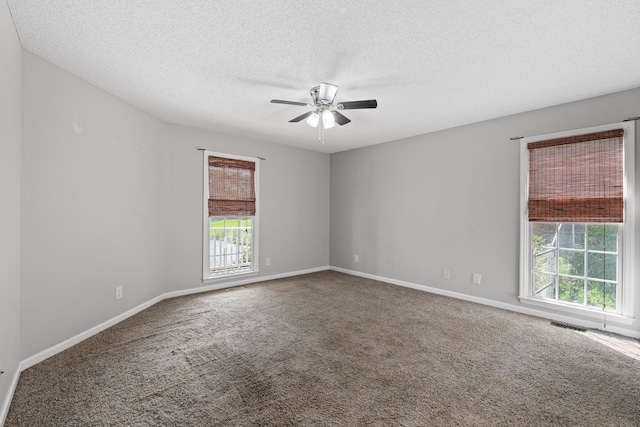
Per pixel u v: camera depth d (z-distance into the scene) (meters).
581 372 2.15
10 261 1.87
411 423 1.63
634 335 2.73
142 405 1.77
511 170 3.51
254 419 1.65
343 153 5.64
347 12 1.75
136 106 3.32
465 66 2.39
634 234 2.73
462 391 1.92
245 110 3.44
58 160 2.44
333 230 5.85
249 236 4.86
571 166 3.08
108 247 2.96
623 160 2.79
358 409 1.74
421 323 3.08
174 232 3.97
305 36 2.00
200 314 3.32
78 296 2.62
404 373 2.13
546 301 3.24
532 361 2.31
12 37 1.85
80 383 1.99
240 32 1.97
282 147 5.18
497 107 3.28
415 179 4.49
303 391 1.91
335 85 2.68
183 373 2.12
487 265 3.72
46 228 2.34
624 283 2.79
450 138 4.08
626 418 1.68
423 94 2.94
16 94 1.98
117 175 3.07
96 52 2.22
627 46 2.08
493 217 3.67
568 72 2.47
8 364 1.81
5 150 1.75
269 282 4.85
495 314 3.36
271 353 2.42
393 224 4.80
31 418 1.65
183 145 4.04
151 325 3.00
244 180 4.68
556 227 3.29
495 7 1.70
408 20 1.82
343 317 3.25
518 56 2.23
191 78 2.64
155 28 1.93
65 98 2.49
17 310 2.04
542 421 1.66
